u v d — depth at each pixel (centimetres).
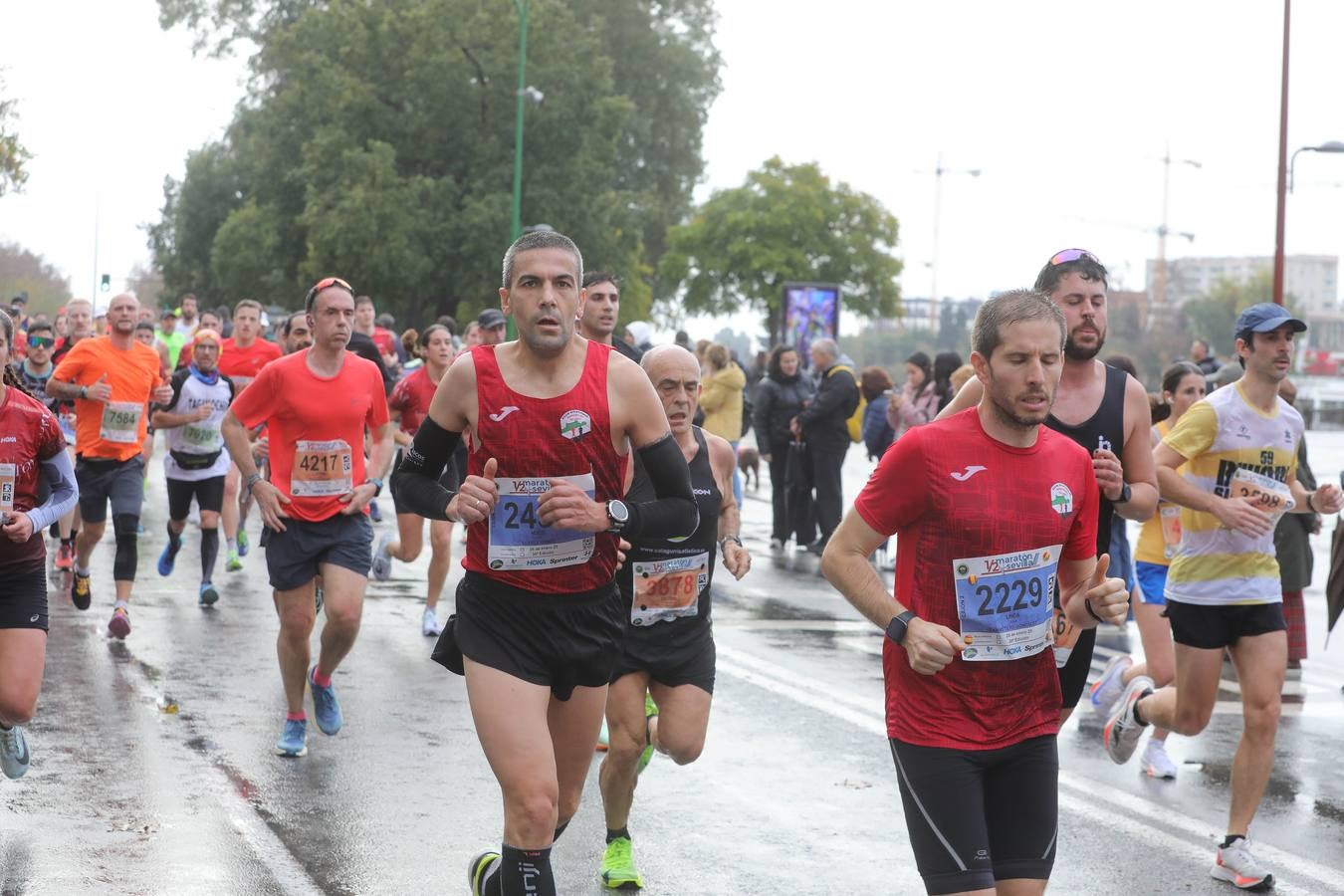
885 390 1552
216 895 505
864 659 970
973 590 391
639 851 578
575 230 4691
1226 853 559
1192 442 604
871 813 632
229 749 696
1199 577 603
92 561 1278
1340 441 4409
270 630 992
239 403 700
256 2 5725
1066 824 629
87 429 976
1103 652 1035
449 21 4606
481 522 424
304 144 4641
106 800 608
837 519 1527
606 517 417
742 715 805
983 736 390
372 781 653
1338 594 855
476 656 423
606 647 437
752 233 5859
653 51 5644
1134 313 10562
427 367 1043
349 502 701
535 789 412
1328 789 697
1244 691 586
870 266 5912
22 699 555
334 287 702
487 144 4631
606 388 426
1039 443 401
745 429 2162
